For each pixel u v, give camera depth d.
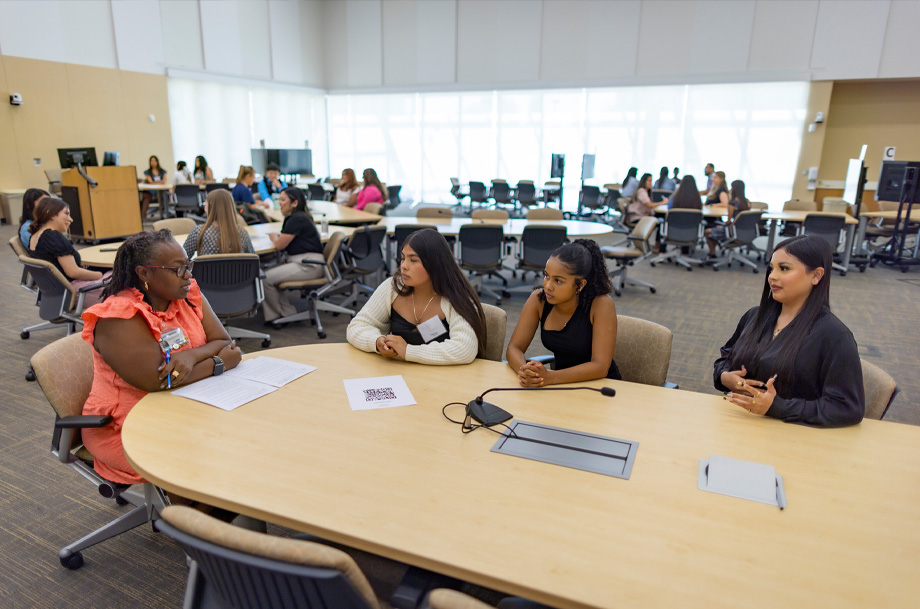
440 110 13.74
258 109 13.02
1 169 8.98
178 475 1.26
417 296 2.17
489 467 1.32
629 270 7.17
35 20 9.10
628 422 1.56
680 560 1.01
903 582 0.97
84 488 2.32
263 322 4.69
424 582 1.10
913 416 3.12
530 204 11.80
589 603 0.91
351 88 14.30
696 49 11.03
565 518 1.13
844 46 10.06
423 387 1.79
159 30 10.76
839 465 1.34
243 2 12.17
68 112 9.67
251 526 1.40
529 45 12.27
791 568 0.99
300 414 1.58
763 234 8.04
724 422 1.57
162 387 1.70
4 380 3.34
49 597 1.76
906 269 7.20
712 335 4.51
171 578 1.86
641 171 12.23
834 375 1.55
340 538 1.08
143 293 1.73
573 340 2.06
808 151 10.77
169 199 10.27
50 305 3.51
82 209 7.51
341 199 8.27
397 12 13.37
